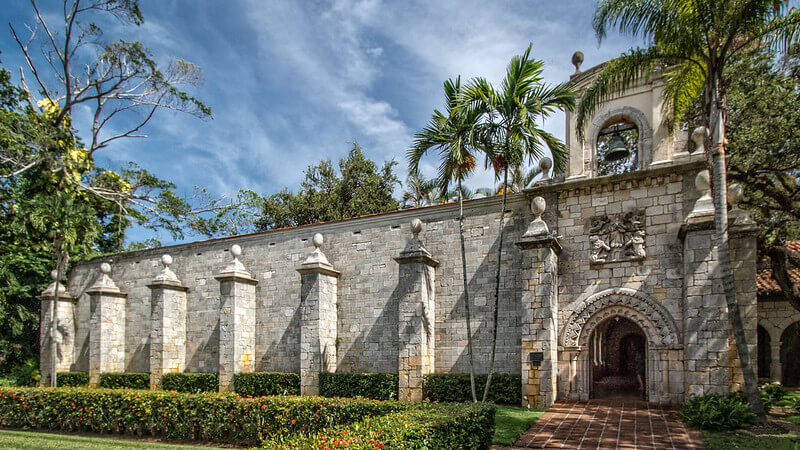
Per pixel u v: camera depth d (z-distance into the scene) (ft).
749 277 51.83
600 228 61.36
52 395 57.26
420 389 62.90
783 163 68.08
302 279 74.69
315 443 28.78
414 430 31.73
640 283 58.23
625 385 81.71
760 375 74.69
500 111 56.13
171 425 51.06
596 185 62.44
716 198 47.80
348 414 44.50
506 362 64.28
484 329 66.44
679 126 61.67
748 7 46.14
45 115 109.40
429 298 68.08
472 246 69.46
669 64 55.88
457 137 55.26
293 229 84.28
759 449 37.68
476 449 38.14
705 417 44.09
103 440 49.32
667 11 48.83
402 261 66.64
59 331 102.94
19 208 101.19
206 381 81.87
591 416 50.67
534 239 59.52
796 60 66.64
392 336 72.69
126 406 53.06
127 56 111.14
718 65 49.19
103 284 96.17
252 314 83.76
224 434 48.98
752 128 66.39
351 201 136.26
